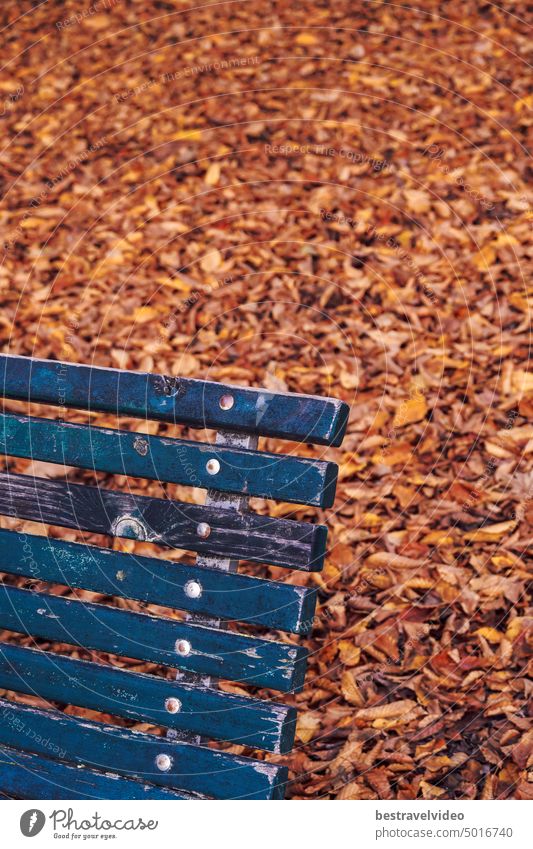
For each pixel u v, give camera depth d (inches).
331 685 77.0
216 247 125.6
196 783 52.1
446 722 72.7
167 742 52.9
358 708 74.7
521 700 73.8
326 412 49.9
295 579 86.3
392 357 107.3
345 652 79.3
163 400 53.6
